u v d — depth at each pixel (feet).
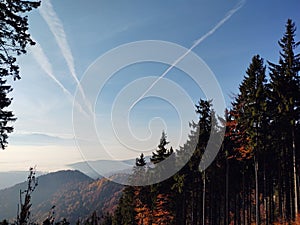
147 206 131.64
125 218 152.66
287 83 86.38
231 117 98.22
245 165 105.91
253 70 89.81
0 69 38.55
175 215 122.72
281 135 90.99
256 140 84.64
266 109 85.71
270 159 102.42
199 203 127.44
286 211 97.55
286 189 100.94
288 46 89.35
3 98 47.34
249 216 122.21
